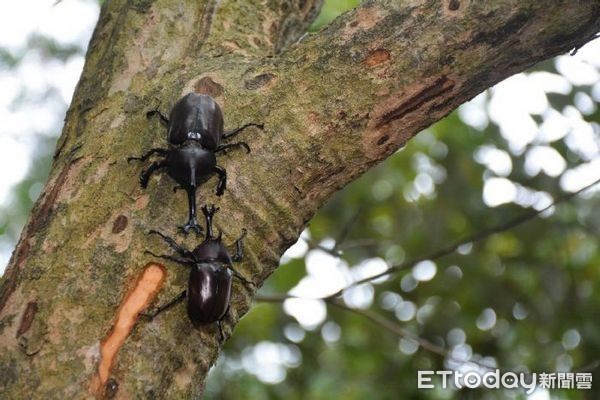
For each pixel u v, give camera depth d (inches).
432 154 69.6
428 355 63.7
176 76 35.9
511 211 60.1
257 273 34.9
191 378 33.5
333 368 71.6
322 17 58.4
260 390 68.0
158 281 33.4
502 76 35.3
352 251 67.2
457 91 35.2
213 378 68.7
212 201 34.3
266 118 34.9
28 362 32.4
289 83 35.2
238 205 34.4
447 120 67.4
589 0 34.2
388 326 45.3
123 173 34.3
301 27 40.3
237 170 34.5
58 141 36.4
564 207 59.4
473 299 64.0
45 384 32.3
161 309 33.2
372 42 35.0
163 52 36.7
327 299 45.2
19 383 32.3
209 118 34.5
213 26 37.4
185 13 37.4
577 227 60.5
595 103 53.4
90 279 33.1
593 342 60.2
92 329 32.7
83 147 34.8
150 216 33.9
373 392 64.9
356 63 35.0
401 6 35.1
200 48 37.0
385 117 35.1
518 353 62.2
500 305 63.5
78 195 34.0
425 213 67.9
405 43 34.9
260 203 34.6
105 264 33.2
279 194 34.8
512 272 63.4
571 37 34.7
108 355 32.6
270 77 35.3
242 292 34.7
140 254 33.4
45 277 33.1
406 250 66.9
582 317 61.6
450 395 60.7
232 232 34.3
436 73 34.9
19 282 33.3
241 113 35.0
